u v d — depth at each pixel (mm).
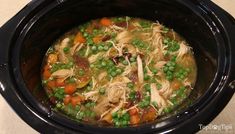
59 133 399
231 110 571
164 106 544
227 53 460
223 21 489
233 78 431
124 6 633
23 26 507
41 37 576
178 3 550
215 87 432
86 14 636
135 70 594
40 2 527
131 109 544
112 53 621
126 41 637
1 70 451
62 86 584
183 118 405
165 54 618
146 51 623
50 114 414
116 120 533
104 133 397
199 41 574
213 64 499
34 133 575
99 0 606
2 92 433
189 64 604
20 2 762
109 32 652
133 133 396
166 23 637
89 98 562
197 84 563
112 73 593
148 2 605
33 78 544
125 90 568
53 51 625
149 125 401
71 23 634
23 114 415
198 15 521
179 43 625
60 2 551
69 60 619
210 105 412
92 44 638
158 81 583
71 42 639
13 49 482
